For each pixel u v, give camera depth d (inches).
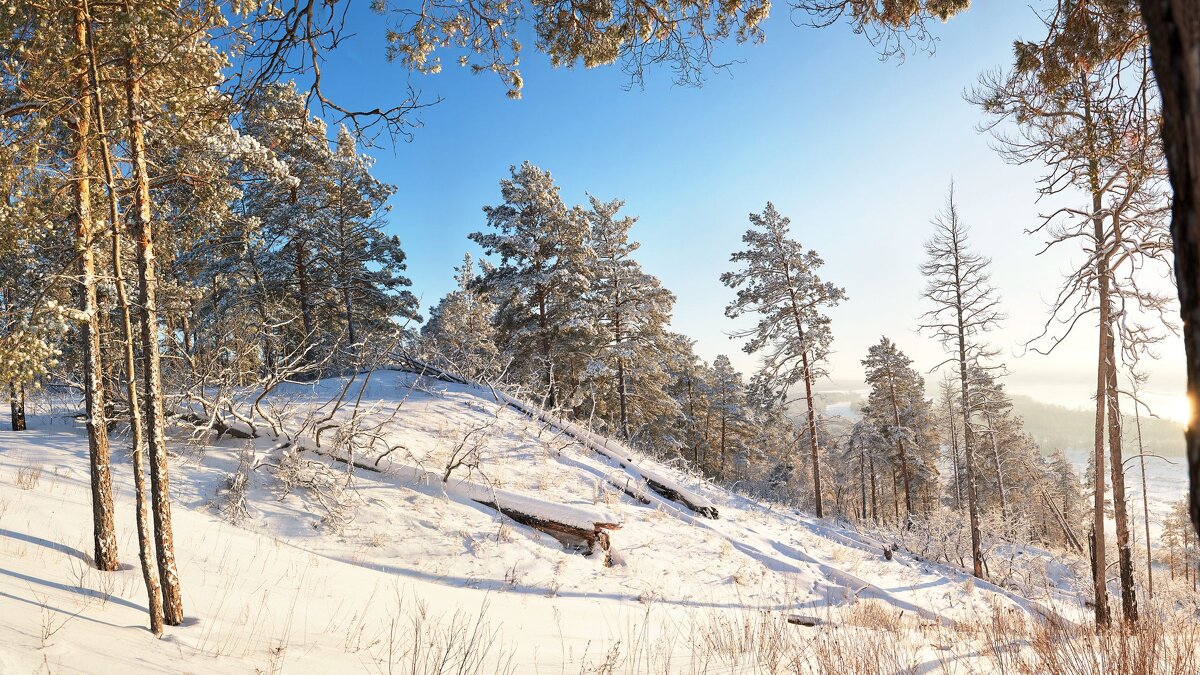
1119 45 188.4
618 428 1170.0
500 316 1080.8
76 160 290.7
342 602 319.6
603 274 1110.4
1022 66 210.8
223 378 538.0
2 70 254.2
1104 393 480.7
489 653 266.7
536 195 1005.2
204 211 314.2
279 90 178.9
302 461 535.2
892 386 1428.4
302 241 914.7
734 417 1782.7
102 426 311.3
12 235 263.1
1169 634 217.3
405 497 532.7
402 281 1060.5
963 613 504.7
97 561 304.0
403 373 983.6
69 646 186.9
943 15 191.3
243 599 293.0
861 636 287.0
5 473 433.7
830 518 970.1
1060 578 823.1
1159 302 450.6
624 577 473.7
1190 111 34.9
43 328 237.6
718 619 370.6
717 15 203.9
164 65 234.8
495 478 599.5
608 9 205.8
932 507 1523.1
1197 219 35.3
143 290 244.1
